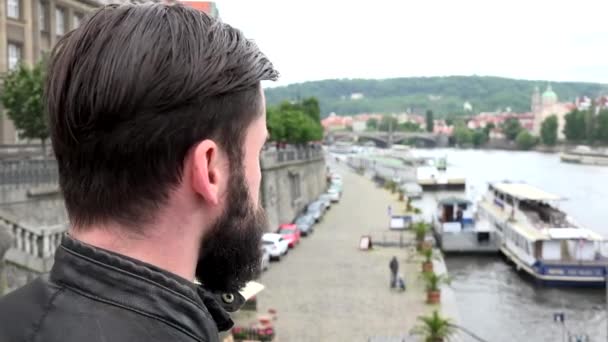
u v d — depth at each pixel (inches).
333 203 2920.8
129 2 50.4
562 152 7263.8
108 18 47.7
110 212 47.8
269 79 54.8
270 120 2736.2
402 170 4399.6
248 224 55.2
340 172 5007.4
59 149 48.4
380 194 3363.7
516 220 1791.3
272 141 2925.7
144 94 46.4
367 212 2578.7
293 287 1282.0
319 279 1357.0
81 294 44.6
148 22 47.6
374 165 5049.2
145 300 44.9
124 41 46.6
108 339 42.3
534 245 1555.1
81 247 46.3
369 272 1439.5
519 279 1547.7
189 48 48.1
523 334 1109.7
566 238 1551.4
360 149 7849.4
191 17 49.9
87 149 47.0
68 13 1429.6
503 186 2165.4
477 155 7534.5
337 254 1652.3
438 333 884.0
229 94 50.8
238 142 52.4
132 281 45.2
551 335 1109.1
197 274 57.0
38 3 1346.0
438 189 4079.7
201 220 51.6
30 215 661.9
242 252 55.6
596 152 6505.9
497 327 1147.3
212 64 48.8
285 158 2139.5
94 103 46.2
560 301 1347.2
